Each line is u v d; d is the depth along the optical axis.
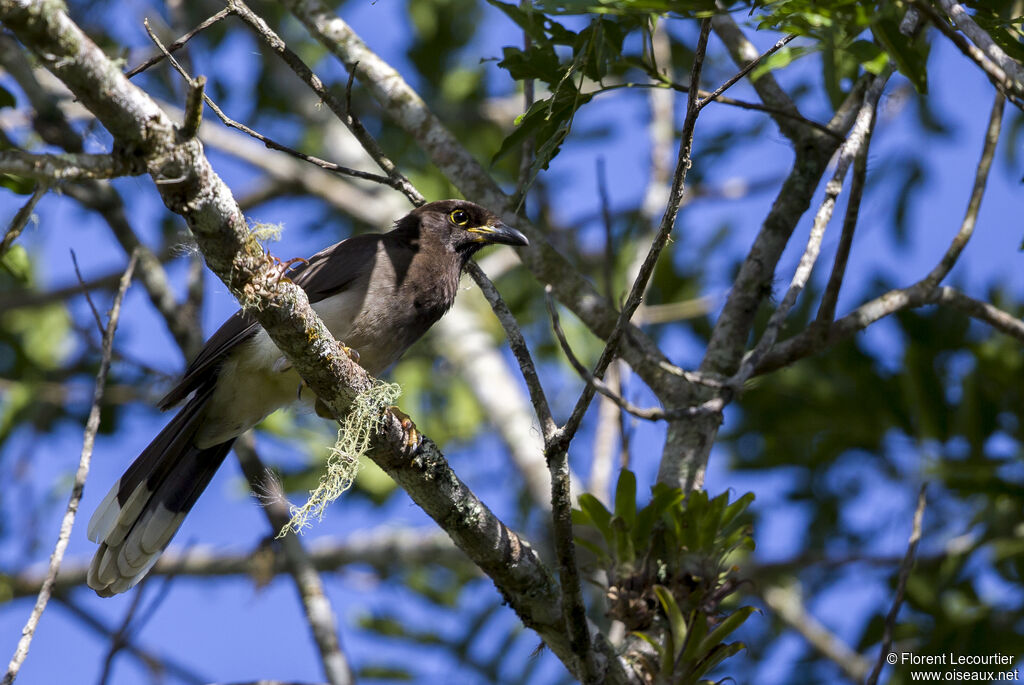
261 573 11.73
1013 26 7.82
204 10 15.63
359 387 7.08
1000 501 11.52
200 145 5.57
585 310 9.51
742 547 8.20
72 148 10.57
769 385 12.91
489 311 14.95
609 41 8.52
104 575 9.04
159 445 9.25
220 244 6.04
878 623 12.07
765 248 9.43
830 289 8.88
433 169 15.65
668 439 8.85
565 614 6.85
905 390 12.23
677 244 14.55
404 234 10.02
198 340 11.84
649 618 7.75
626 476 7.90
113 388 14.90
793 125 9.80
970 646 11.43
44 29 4.93
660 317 13.00
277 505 11.09
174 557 13.95
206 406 9.21
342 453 7.04
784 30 7.19
